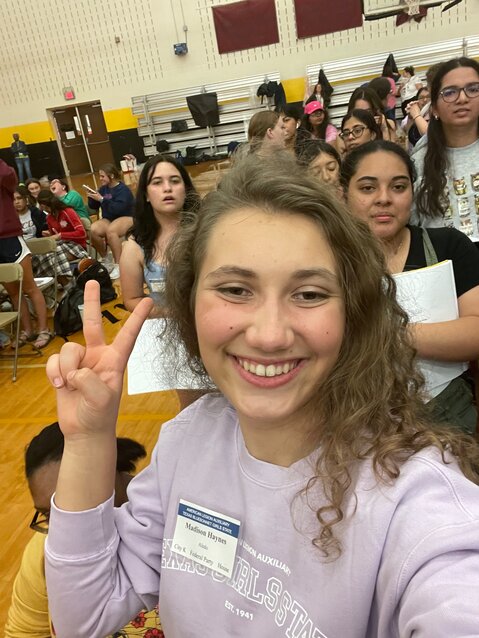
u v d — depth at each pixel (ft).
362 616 1.96
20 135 42.83
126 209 21.15
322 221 2.12
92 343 2.54
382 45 35.63
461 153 6.51
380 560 1.93
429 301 4.15
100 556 2.55
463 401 4.31
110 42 38.75
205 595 2.42
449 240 4.63
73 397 2.49
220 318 2.11
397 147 4.69
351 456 2.15
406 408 2.33
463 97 6.22
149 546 2.74
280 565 2.21
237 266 2.04
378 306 2.35
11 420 11.09
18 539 7.67
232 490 2.44
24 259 14.01
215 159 38.73
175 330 2.84
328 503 2.13
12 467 9.41
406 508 1.91
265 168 2.34
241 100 38.22
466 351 4.09
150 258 7.64
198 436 2.69
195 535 2.51
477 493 1.92
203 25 37.22
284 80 37.65
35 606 3.96
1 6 38.55
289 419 2.26
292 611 2.12
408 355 2.59
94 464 2.50
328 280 2.07
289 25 36.17
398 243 4.79
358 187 4.66
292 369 2.12
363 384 2.29
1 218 13.32
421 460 2.02
